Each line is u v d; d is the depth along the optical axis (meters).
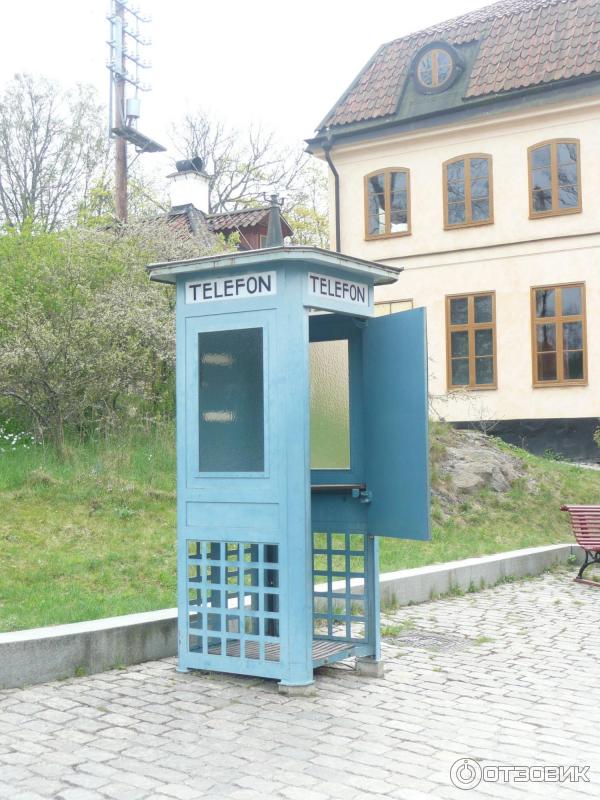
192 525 6.87
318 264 6.66
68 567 8.77
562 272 22.55
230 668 6.62
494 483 15.35
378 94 25.41
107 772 4.77
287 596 6.42
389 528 6.85
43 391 12.23
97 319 12.73
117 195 23.64
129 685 6.49
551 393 22.55
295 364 6.52
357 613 9.27
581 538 11.92
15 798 4.41
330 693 6.43
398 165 24.80
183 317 7.00
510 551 12.48
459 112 23.59
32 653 6.42
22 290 13.66
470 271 23.73
